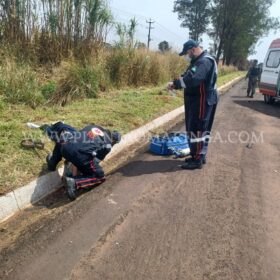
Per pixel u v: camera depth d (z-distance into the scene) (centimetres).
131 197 455
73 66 891
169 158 614
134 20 1172
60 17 963
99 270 314
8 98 683
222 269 323
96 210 418
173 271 317
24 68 779
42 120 633
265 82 1397
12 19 879
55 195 457
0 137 512
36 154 494
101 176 485
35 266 316
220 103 1366
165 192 475
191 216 414
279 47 1330
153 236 369
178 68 1578
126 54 1145
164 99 1062
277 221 414
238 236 377
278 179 546
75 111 742
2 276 303
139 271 315
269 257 345
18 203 412
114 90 1045
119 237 365
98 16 1028
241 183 520
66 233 367
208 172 557
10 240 352
